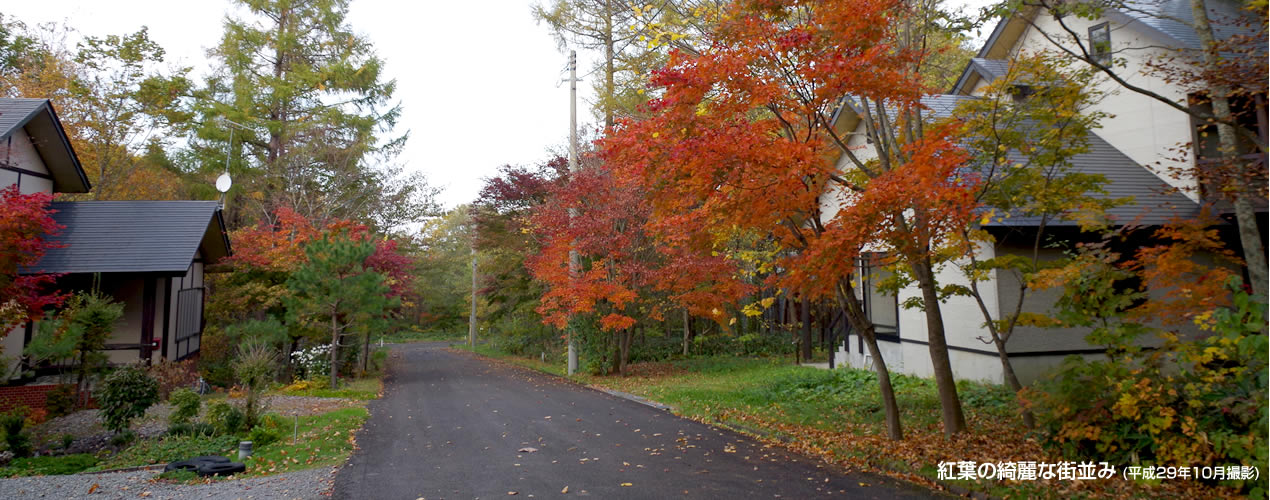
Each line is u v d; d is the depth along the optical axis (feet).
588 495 20.22
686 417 35.47
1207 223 21.70
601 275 52.42
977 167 24.36
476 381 60.13
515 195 76.95
